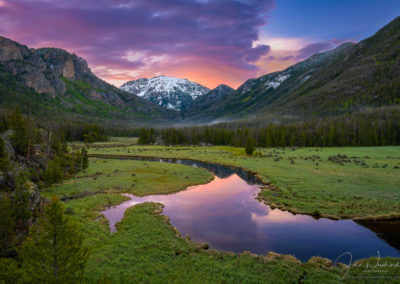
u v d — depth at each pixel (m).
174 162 85.12
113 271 17.08
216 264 18.64
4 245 17.42
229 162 79.94
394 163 63.47
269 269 18.09
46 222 11.83
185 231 26.41
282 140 136.25
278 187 44.78
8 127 57.81
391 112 152.38
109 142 184.12
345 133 126.06
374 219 29.09
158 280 16.19
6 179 24.58
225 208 34.47
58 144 68.81
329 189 41.09
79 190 42.44
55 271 11.12
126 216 30.25
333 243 23.16
